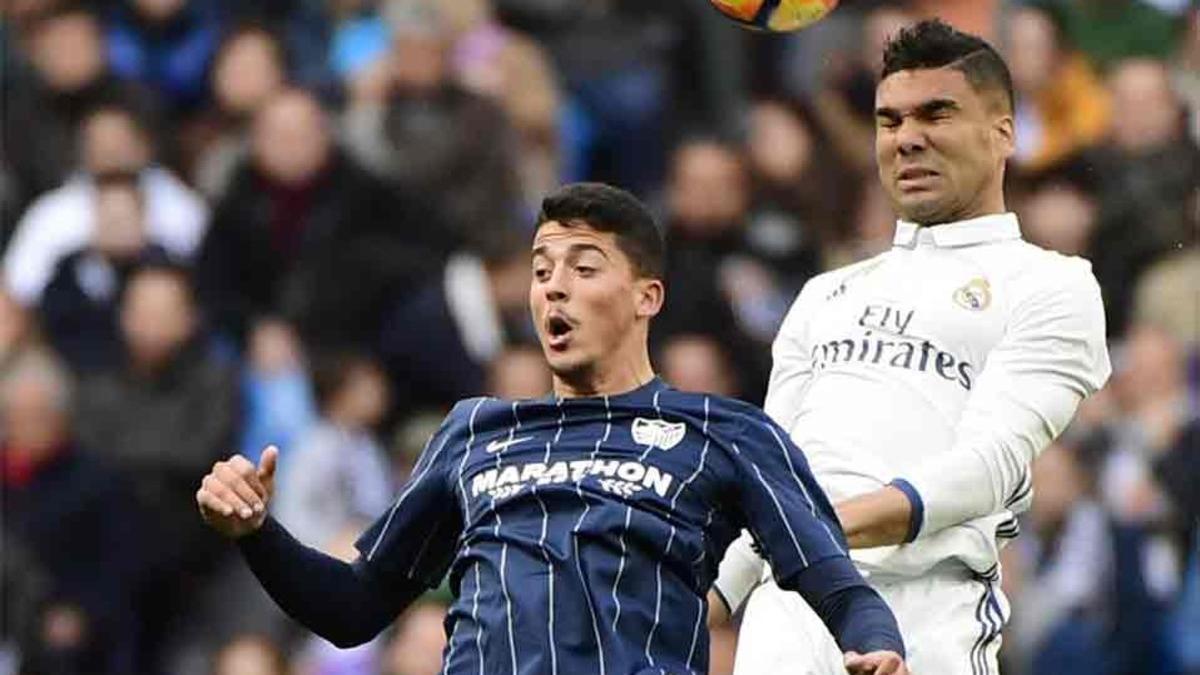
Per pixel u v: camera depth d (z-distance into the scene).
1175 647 37.75
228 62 46.44
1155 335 40.34
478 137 43.03
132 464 39.62
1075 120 43.25
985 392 21.67
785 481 20.11
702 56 47.53
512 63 45.41
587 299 20.33
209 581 39.34
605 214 20.44
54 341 41.22
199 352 40.31
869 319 22.22
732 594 22.34
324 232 42.09
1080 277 22.00
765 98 47.28
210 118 46.47
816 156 43.53
